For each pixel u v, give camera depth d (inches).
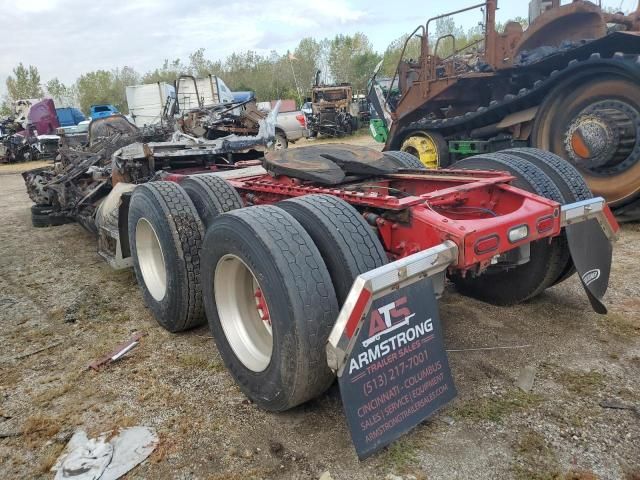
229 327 114.0
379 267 92.7
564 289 160.7
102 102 2465.6
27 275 213.3
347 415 83.1
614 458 88.4
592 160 236.7
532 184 133.6
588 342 127.4
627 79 226.7
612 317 139.6
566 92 252.1
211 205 142.3
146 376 124.6
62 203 262.7
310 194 120.6
